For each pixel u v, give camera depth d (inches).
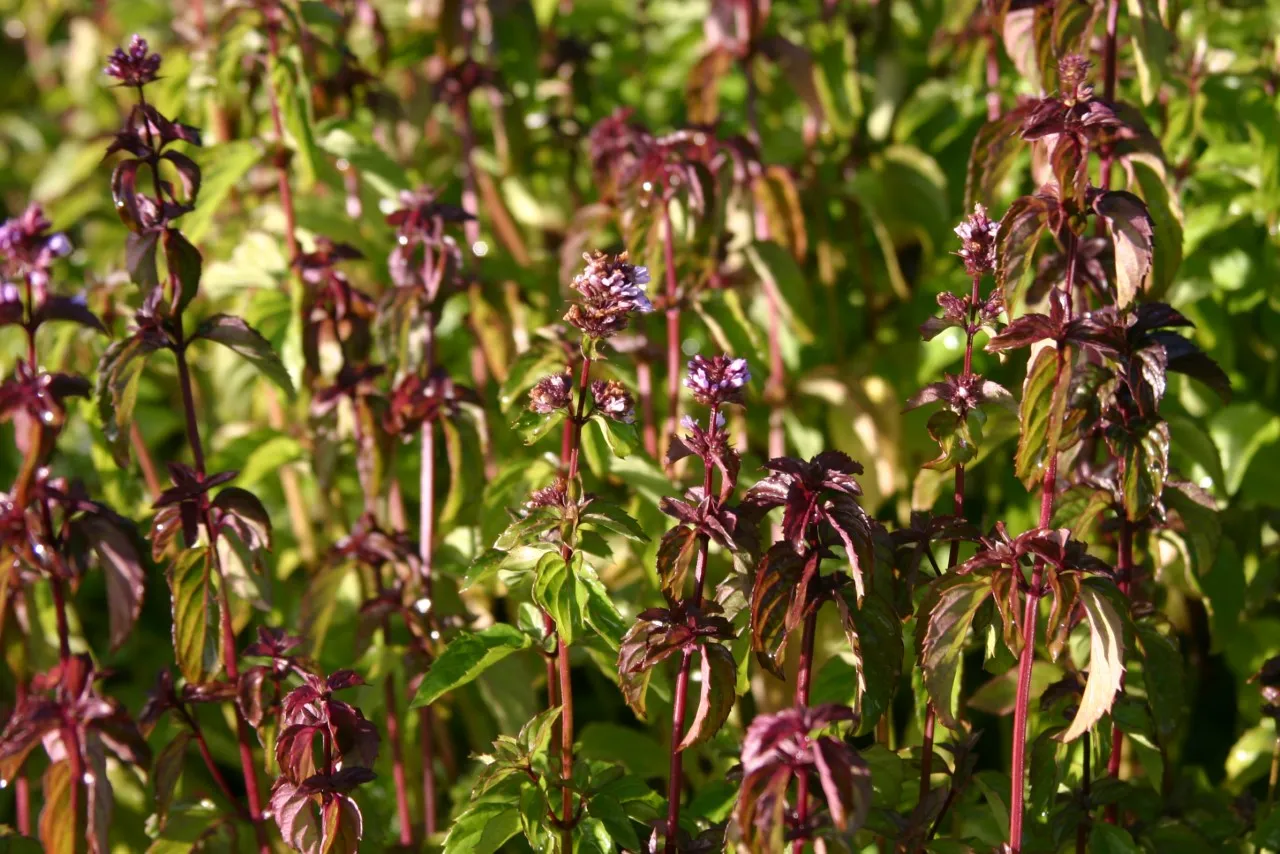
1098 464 50.7
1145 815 50.8
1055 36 50.2
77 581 51.2
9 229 49.2
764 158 58.4
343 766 47.9
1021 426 47.6
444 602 54.0
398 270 52.8
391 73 68.0
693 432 46.8
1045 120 47.4
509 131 60.1
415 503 58.7
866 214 59.2
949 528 47.9
